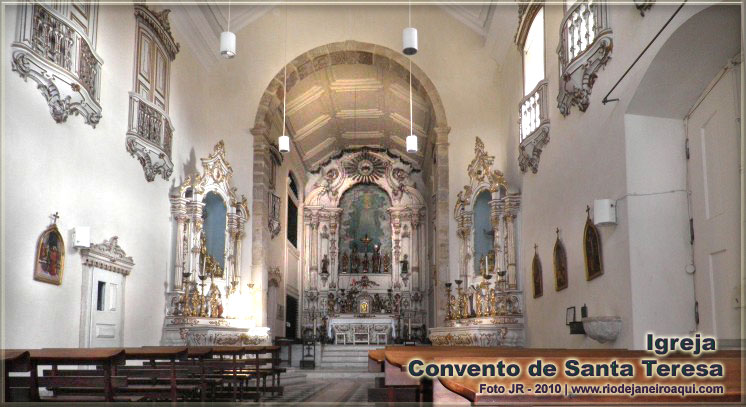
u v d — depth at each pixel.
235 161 16.59
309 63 17.47
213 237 14.84
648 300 7.67
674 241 7.79
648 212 7.84
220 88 16.89
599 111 8.98
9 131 7.72
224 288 14.66
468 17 17.08
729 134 6.96
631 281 7.72
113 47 10.91
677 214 7.84
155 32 12.67
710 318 7.28
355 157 25.95
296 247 24.73
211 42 16.09
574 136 10.17
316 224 25.64
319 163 26.00
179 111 14.32
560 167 11.01
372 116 22.80
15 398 5.35
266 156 17.19
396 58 17.19
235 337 14.05
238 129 16.75
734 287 6.80
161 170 12.75
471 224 15.70
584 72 9.20
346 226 26.23
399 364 4.14
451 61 17.19
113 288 10.69
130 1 11.61
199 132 15.79
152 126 12.30
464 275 15.59
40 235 8.38
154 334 12.43
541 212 12.41
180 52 14.51
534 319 12.96
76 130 9.45
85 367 9.56
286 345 19.39
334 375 17.75
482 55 17.19
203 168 15.62
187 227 13.47
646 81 7.50
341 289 25.06
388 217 26.20
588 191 9.42
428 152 22.16
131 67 11.64
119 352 5.86
